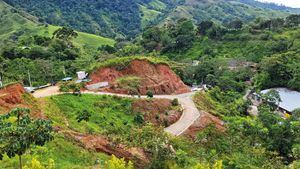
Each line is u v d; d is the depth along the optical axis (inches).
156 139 1785.2
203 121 2741.1
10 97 2032.5
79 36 7081.7
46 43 4940.9
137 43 6437.0
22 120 963.3
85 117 2268.7
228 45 5935.0
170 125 2687.0
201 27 6476.4
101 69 3287.4
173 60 5664.4
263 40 5738.2
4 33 7278.5
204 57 5541.3
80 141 1684.3
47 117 2043.6
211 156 2037.4
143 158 1715.1
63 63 4033.0
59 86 2920.8
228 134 2635.3
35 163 1131.3
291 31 5900.6
